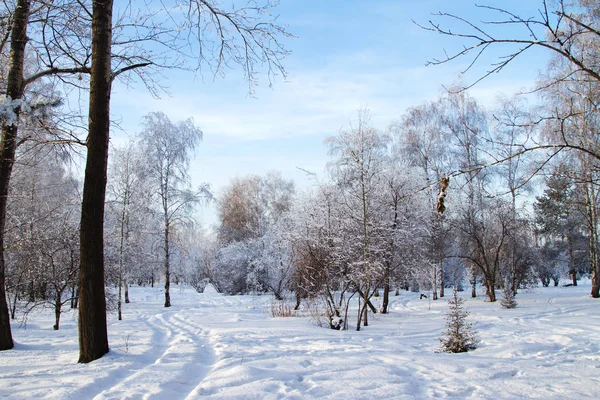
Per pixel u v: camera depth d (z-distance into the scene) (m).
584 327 11.70
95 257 7.33
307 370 6.36
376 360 7.21
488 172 22.56
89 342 7.20
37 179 18.64
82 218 7.34
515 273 25.22
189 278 40.31
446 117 23.98
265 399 4.83
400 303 24.34
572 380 5.92
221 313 19.36
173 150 26.70
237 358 7.32
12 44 9.16
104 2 7.59
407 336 11.61
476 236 22.42
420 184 20.53
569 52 4.25
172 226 27.38
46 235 15.67
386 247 17.66
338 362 6.98
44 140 7.68
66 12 8.39
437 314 17.98
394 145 26.02
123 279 24.69
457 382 5.80
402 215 19.61
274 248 30.56
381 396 5.03
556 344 9.15
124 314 20.91
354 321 15.69
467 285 42.09
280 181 41.41
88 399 5.01
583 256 36.75
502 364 7.00
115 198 22.06
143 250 27.27
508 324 13.05
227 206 38.66
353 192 16.92
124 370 6.45
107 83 7.61
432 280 25.41
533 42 4.15
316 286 16.88
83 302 7.25
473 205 22.20
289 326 13.03
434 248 23.80
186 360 7.15
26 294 18.17
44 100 8.35
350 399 4.89
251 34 8.21
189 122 27.86
